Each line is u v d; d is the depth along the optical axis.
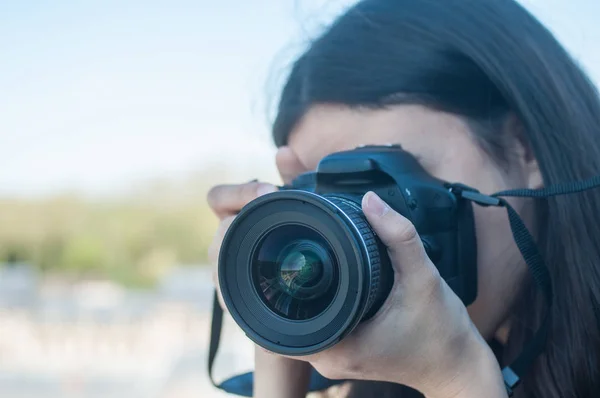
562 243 1.13
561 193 1.05
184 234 13.77
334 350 0.89
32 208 14.06
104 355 6.01
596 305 1.12
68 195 14.30
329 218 0.79
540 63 1.19
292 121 1.27
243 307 0.85
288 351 0.81
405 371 0.90
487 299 1.13
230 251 0.86
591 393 1.11
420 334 0.87
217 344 1.32
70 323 7.08
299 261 0.83
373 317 0.87
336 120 1.18
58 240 13.40
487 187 1.14
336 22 1.25
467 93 1.14
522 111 1.15
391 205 0.98
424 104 1.13
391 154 1.03
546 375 1.11
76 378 5.32
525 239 1.05
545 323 1.08
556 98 1.17
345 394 1.28
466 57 1.15
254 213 0.85
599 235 1.14
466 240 1.08
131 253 13.46
